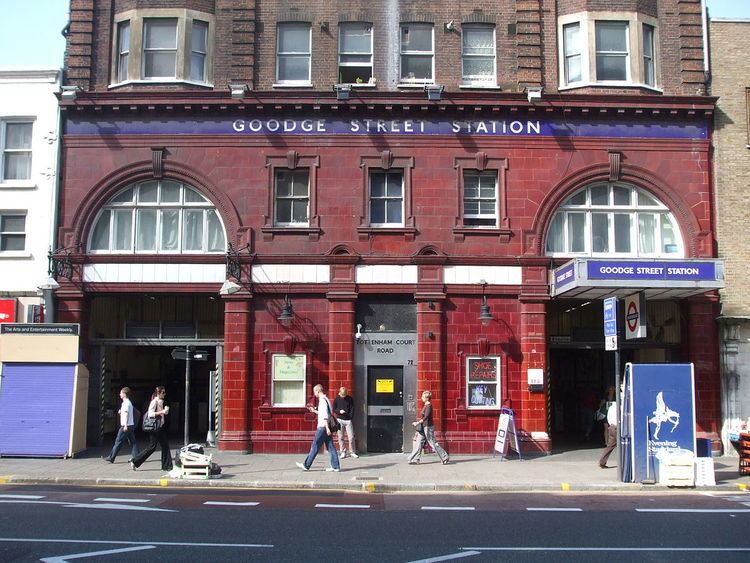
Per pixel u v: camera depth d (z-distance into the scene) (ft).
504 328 62.23
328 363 61.67
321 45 65.36
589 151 63.87
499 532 32.12
